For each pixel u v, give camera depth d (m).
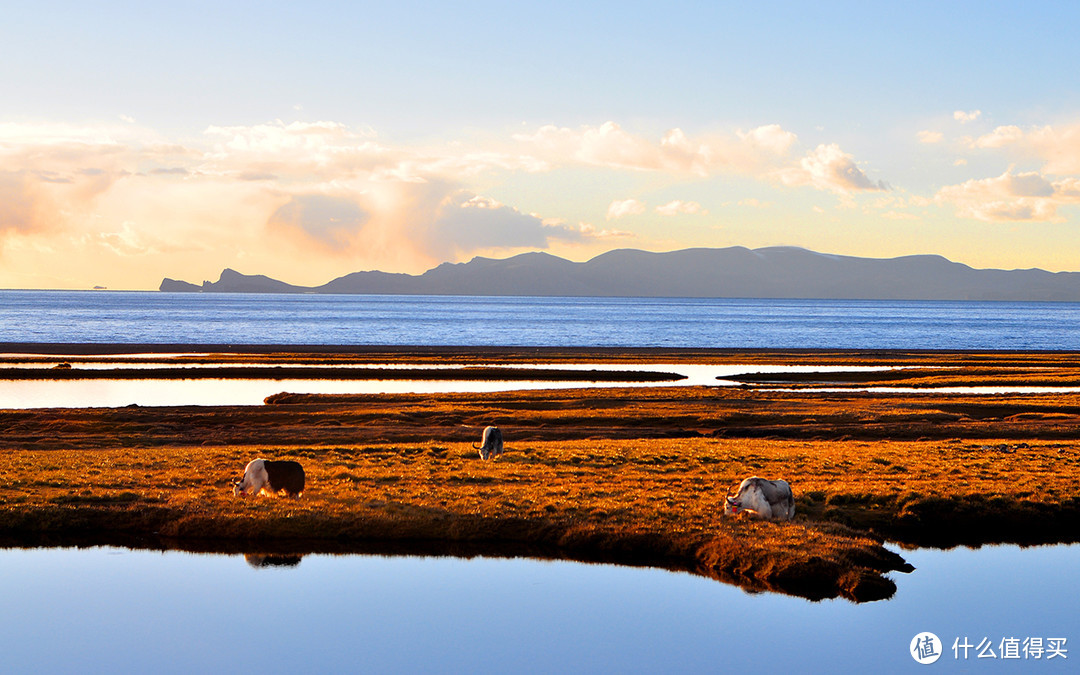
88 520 28.22
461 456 41.16
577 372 106.75
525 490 32.28
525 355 134.75
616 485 33.34
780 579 23.27
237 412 60.91
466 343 188.75
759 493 28.00
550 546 26.80
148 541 27.34
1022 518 29.33
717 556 24.88
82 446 46.03
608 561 25.64
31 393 82.56
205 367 108.00
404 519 27.94
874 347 193.25
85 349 140.50
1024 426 54.56
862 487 32.38
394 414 60.00
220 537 27.41
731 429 54.09
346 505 29.61
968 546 27.59
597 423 58.12
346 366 114.38
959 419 59.56
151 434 51.56
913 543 27.92
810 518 28.86
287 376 102.44
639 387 85.06
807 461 39.25
